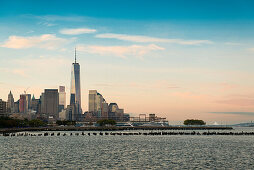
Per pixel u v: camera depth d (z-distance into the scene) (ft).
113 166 365.81
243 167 363.56
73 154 478.59
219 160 417.90
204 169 349.61
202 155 472.03
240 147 605.73
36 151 518.78
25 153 487.61
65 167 358.43
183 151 527.81
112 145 644.69
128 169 347.77
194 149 562.66
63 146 615.57
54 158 431.43
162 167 360.89
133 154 481.46
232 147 605.73
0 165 368.89
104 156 455.22
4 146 602.03
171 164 381.81
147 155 469.16
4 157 437.17
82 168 352.69
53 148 572.92
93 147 597.52
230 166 369.50
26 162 393.09
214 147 604.49
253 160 419.33
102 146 620.08
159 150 542.98
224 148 583.99
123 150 541.34
